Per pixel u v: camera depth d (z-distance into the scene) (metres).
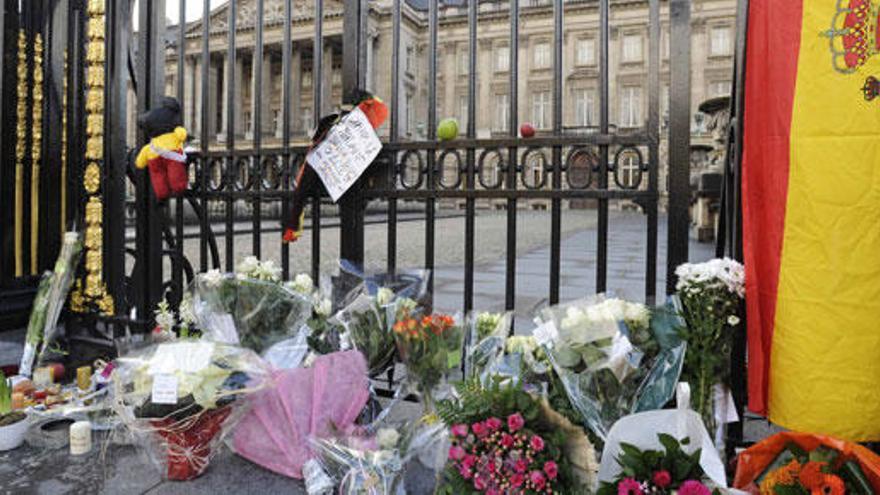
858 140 1.62
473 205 2.33
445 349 1.88
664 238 12.73
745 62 1.84
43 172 3.65
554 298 2.19
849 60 1.63
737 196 1.91
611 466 1.49
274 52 29.95
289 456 1.92
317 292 2.50
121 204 3.16
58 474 1.96
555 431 1.52
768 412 1.79
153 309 3.04
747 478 1.56
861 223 1.63
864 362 1.63
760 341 1.77
